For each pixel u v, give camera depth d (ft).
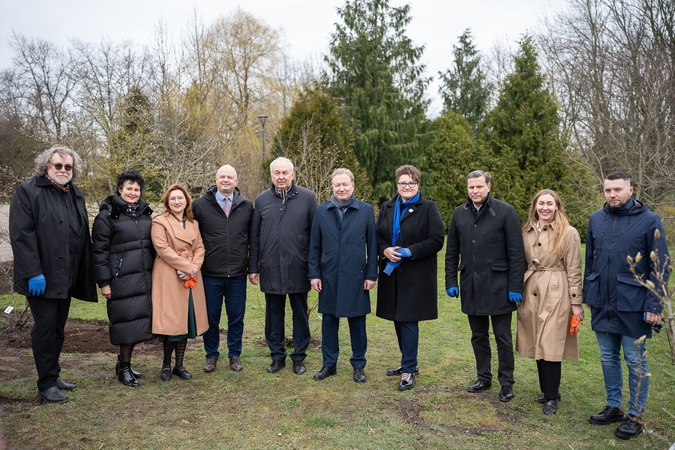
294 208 14.56
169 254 13.32
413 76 58.65
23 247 11.50
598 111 41.19
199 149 36.17
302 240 14.56
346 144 43.93
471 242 12.89
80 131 30.25
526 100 49.85
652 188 36.17
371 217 14.19
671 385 13.94
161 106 38.17
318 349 17.30
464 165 61.16
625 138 40.06
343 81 56.65
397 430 11.09
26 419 11.27
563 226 12.10
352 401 12.69
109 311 13.20
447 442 10.57
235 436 10.64
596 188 42.86
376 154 55.01
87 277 13.00
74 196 12.75
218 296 14.70
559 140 47.75
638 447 10.39
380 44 56.95
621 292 10.77
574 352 12.07
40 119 36.01
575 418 11.82
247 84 77.51
